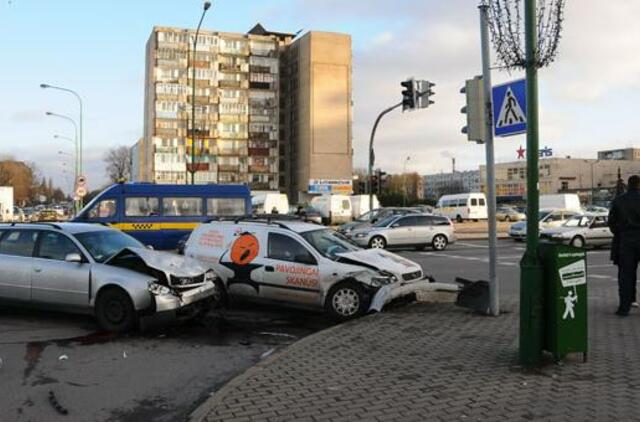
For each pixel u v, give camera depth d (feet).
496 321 28.86
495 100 27.22
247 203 72.95
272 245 34.83
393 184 484.74
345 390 18.40
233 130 363.97
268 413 16.47
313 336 26.27
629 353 22.22
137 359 24.45
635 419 15.51
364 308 32.30
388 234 83.46
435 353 22.81
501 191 458.91
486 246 94.38
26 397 19.51
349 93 354.74
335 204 175.32
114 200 68.44
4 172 404.16
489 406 16.65
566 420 15.53
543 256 20.44
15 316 32.96
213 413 16.49
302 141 358.23
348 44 354.13
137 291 28.73
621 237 30.09
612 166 481.87
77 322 31.50
